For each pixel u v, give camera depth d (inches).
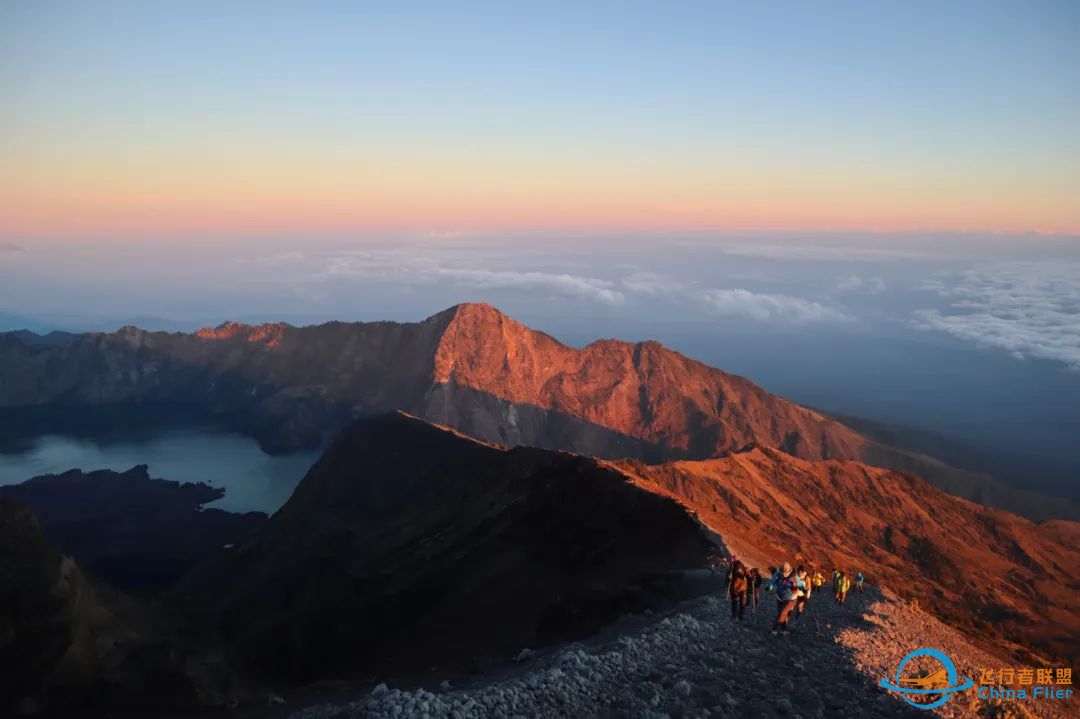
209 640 1633.9
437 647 1849.2
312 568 3014.3
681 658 714.2
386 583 2536.9
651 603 1563.7
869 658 745.6
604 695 601.9
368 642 2146.9
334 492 4439.0
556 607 1758.1
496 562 2327.8
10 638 961.5
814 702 585.9
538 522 2472.9
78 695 959.0
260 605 2891.2
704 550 1962.4
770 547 2583.7
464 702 578.9
